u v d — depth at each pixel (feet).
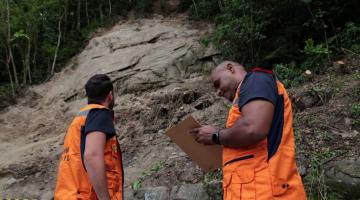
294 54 23.84
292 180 7.92
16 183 19.19
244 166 7.93
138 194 15.75
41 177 19.31
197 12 31.45
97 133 8.87
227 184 8.16
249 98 7.75
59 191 9.19
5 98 28.68
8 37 29.96
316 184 14.01
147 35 29.73
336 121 16.62
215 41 25.68
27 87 29.96
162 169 17.08
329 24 24.53
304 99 18.54
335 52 23.39
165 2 33.86
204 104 21.98
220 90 8.93
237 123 7.77
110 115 9.27
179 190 15.24
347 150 14.88
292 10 23.97
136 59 27.40
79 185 9.02
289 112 8.20
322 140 15.69
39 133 24.47
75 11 34.58
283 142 7.96
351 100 17.76
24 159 21.07
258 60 23.66
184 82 25.52
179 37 28.86
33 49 31.83
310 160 14.87
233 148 8.14
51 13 32.94
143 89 25.16
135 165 18.25
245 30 23.34
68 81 28.91
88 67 28.66
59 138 22.76
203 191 14.85
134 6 34.45
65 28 33.37
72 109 26.02
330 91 18.63
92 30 33.12
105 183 8.71
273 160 7.82
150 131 20.77
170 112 21.80
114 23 33.47
